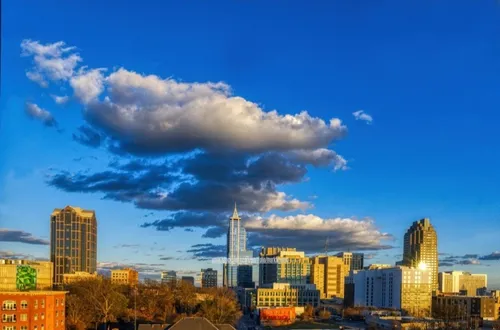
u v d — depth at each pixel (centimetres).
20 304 17275
